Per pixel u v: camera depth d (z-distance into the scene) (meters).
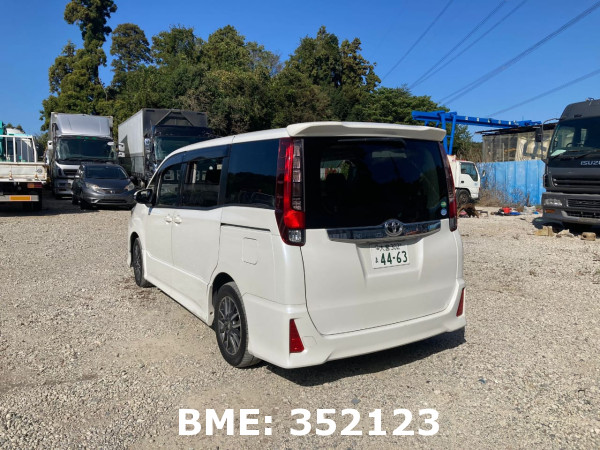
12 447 3.10
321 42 55.47
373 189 3.82
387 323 3.89
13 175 14.80
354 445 3.16
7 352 4.58
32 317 5.58
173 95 31.14
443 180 4.25
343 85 55.00
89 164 18.69
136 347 4.72
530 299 6.30
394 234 3.86
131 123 23.02
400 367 4.27
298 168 3.54
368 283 3.76
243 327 4.02
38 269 7.94
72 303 6.11
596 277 7.48
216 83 31.88
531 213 18.94
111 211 16.83
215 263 4.38
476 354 4.53
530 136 26.64
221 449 3.13
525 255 9.38
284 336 3.53
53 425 3.36
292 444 3.18
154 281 6.04
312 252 3.55
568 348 4.65
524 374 4.11
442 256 4.19
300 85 40.81
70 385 3.94
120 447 3.13
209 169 4.70
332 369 4.24
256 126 34.12
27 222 13.61
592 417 3.43
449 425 3.38
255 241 3.80
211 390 3.87
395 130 3.91
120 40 60.38
